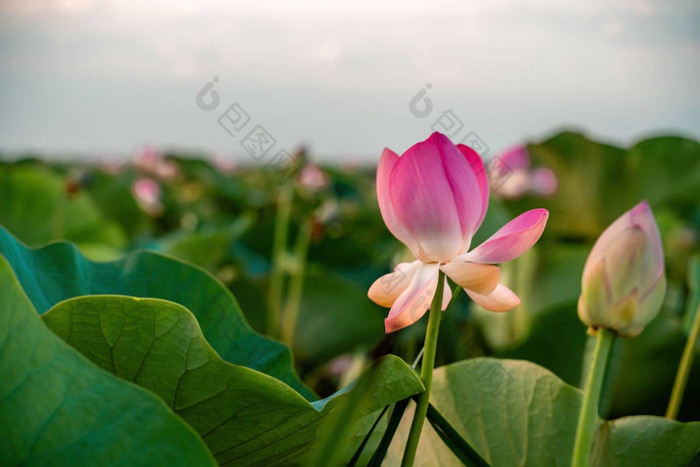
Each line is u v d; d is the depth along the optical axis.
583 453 0.87
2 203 3.05
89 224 3.27
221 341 1.07
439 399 1.01
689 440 0.99
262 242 3.22
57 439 0.72
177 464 0.72
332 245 2.84
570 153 2.29
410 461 0.84
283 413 0.84
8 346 0.73
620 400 1.32
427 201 0.82
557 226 2.43
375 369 0.82
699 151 2.24
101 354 0.83
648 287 0.87
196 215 5.48
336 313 2.18
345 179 5.38
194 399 0.84
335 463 0.94
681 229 3.12
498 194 2.32
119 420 0.73
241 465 0.92
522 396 1.01
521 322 1.80
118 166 6.02
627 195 2.34
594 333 0.90
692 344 1.21
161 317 0.81
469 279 0.81
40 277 1.04
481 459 0.90
